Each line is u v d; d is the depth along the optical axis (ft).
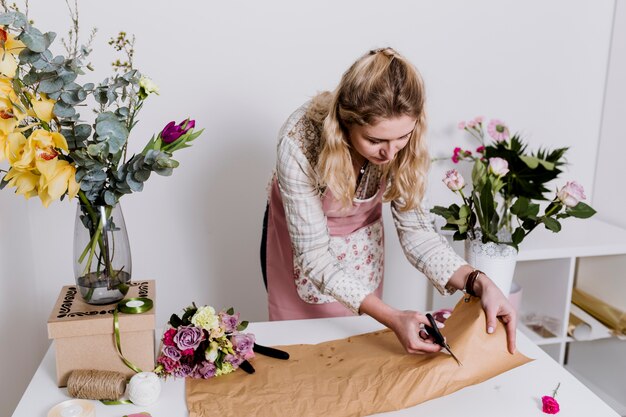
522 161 6.76
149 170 3.84
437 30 7.86
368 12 7.63
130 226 7.72
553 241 7.52
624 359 7.90
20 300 6.81
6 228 6.34
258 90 7.57
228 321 4.37
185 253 7.93
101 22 6.98
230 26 7.31
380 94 4.03
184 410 3.91
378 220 5.98
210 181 7.75
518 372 4.42
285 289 5.98
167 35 7.18
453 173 5.46
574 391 4.18
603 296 8.09
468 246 5.61
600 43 8.41
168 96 7.34
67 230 7.52
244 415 3.76
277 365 4.37
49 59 3.69
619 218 8.41
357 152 5.02
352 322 5.13
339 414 3.77
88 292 4.21
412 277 8.63
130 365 4.18
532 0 8.05
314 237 4.86
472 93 8.18
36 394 4.09
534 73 8.32
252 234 8.04
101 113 3.76
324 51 7.62
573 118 8.63
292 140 4.78
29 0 6.75
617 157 8.40
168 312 8.08
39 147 3.62
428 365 4.15
